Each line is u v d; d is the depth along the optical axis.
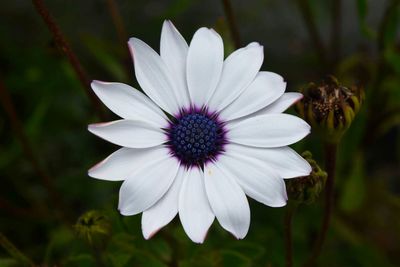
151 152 0.33
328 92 0.33
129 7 0.49
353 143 0.45
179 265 0.38
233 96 0.33
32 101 0.47
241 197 0.32
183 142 0.33
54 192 0.42
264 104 0.33
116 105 0.32
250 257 0.39
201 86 0.33
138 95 0.33
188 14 0.50
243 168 0.32
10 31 0.49
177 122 0.33
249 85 0.33
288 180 0.34
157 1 0.50
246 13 0.49
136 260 0.39
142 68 0.33
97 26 0.50
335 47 0.48
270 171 0.32
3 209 0.45
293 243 0.43
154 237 0.40
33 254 0.44
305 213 0.44
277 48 0.50
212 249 0.40
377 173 0.49
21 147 0.44
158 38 0.49
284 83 0.33
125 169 0.32
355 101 0.33
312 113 0.33
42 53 0.47
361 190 0.45
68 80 0.45
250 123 0.33
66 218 0.43
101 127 0.32
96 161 0.45
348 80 0.47
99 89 0.32
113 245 0.37
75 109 0.47
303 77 0.50
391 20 0.43
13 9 0.49
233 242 0.40
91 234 0.34
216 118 0.33
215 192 0.32
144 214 0.32
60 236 0.43
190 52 0.33
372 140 0.47
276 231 0.43
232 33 0.40
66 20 0.49
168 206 0.32
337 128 0.33
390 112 0.46
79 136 0.47
